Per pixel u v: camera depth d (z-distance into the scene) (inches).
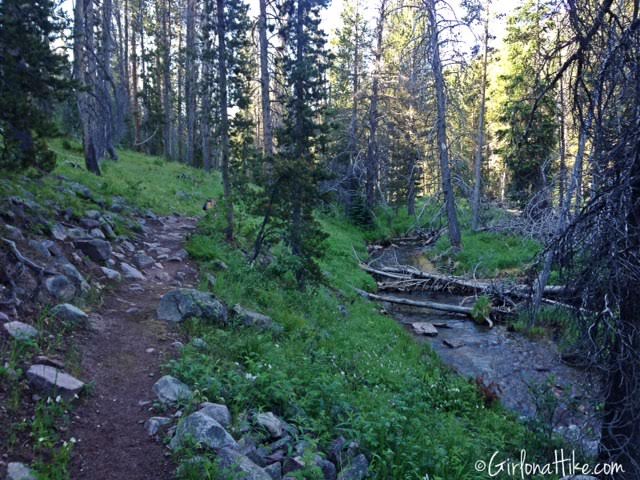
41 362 215.0
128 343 271.3
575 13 221.3
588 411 351.3
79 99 716.7
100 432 191.0
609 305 206.4
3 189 376.2
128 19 1760.6
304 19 594.2
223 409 209.8
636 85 206.4
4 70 385.4
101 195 592.1
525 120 526.6
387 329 536.7
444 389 366.3
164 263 462.0
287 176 496.7
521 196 949.2
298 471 176.4
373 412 244.8
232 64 577.3
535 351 521.0
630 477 224.2
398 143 1451.8
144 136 1891.0
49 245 335.3
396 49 1261.1
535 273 349.4
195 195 951.6
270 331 351.6
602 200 213.8
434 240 1236.5
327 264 788.6
